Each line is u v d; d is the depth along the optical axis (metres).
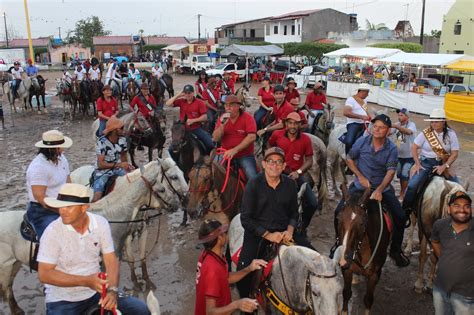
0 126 21.11
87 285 3.86
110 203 6.18
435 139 7.19
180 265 7.77
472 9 38.09
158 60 60.62
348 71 34.84
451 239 4.75
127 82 27.62
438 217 6.31
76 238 3.90
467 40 38.78
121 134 6.74
